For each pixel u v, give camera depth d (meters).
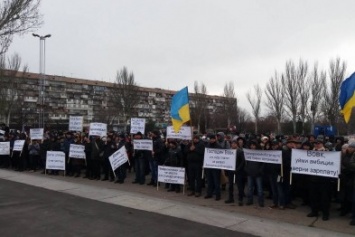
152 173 13.59
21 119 49.06
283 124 46.88
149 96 87.25
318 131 26.22
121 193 11.88
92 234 7.62
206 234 7.70
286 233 7.82
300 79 42.34
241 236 7.61
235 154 10.65
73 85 74.69
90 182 14.23
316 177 9.16
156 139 13.83
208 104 64.00
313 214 9.20
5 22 19.53
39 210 9.62
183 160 12.75
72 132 17.44
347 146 9.55
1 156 18.92
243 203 10.73
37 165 17.86
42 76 36.75
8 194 11.64
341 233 7.86
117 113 59.78
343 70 38.94
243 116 71.31
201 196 11.67
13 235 7.53
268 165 10.09
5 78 44.62
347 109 10.20
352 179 9.09
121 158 13.92
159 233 7.73
